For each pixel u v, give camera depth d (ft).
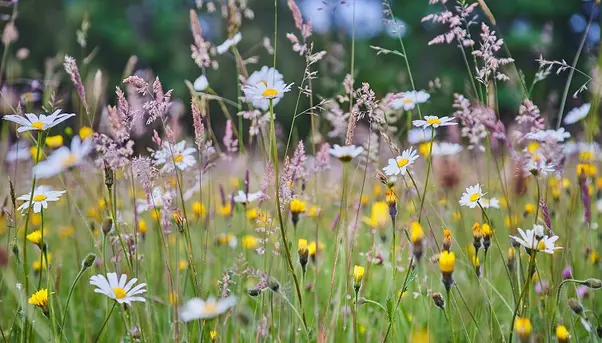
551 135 4.05
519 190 4.05
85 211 5.24
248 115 4.38
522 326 3.17
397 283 4.17
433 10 25.66
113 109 3.84
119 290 3.47
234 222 4.99
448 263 3.40
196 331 3.93
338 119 4.63
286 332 4.02
